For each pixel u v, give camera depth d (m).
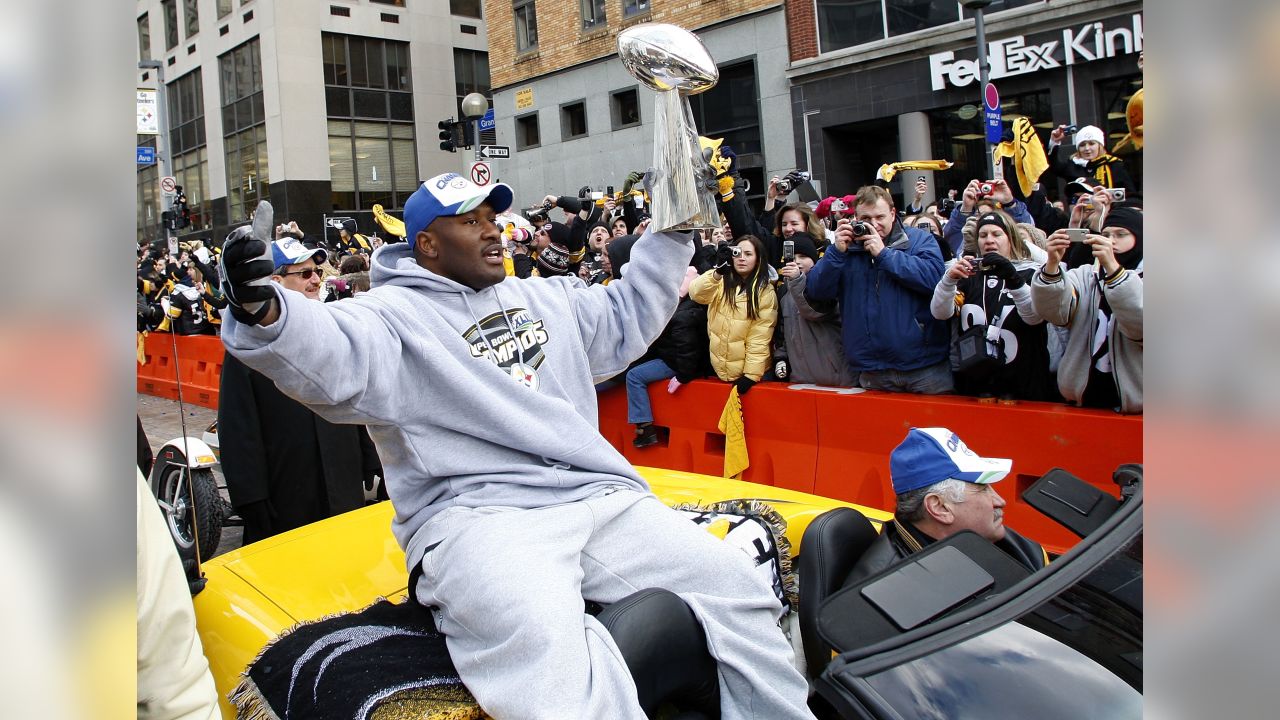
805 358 5.30
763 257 5.45
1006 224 4.32
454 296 2.24
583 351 2.42
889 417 4.60
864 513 2.65
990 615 1.47
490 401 2.12
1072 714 1.31
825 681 1.42
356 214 25.52
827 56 15.62
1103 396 3.97
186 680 1.37
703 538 2.16
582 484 2.20
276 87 23.88
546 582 1.83
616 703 1.72
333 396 1.90
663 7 17.84
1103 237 3.59
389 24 25.95
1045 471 3.97
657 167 2.46
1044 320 3.99
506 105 21.30
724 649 1.97
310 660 1.94
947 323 4.68
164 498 4.11
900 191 15.34
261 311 1.75
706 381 5.73
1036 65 13.41
